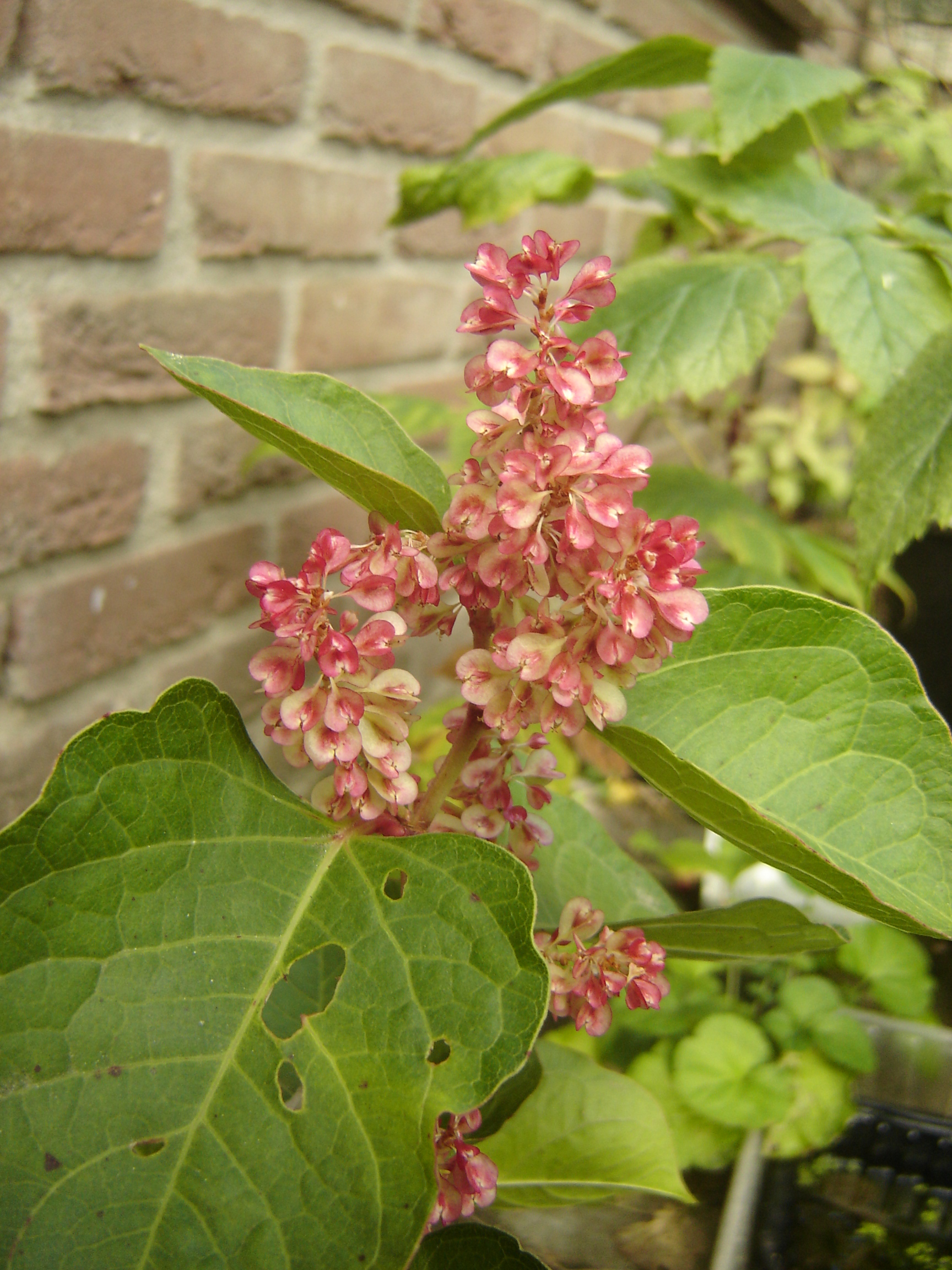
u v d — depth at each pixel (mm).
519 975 368
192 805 388
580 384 365
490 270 380
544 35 971
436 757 866
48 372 632
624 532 357
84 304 645
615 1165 502
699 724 414
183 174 689
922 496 564
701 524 839
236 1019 370
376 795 388
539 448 372
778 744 410
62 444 652
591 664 371
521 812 426
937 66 1358
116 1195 337
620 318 662
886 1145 767
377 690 377
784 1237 699
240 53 704
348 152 810
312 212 789
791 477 1579
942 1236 705
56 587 660
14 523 630
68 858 370
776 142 707
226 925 380
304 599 367
